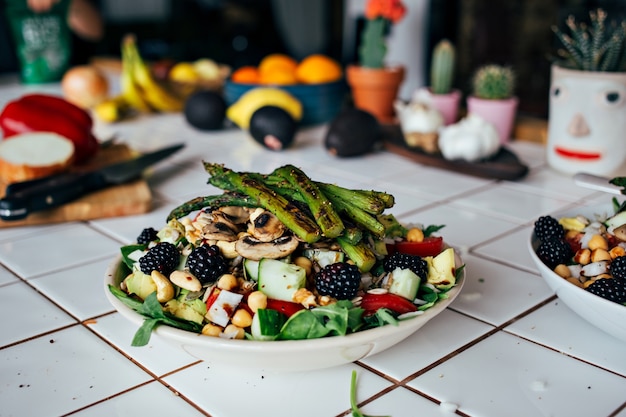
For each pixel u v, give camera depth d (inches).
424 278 19.9
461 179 35.7
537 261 21.4
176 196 33.5
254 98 43.2
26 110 34.7
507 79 41.0
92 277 25.4
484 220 30.0
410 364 19.8
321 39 70.9
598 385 18.8
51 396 18.7
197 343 17.4
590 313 19.8
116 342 21.2
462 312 22.5
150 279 19.8
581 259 21.7
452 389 18.7
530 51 56.9
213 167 21.0
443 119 39.4
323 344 17.1
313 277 19.5
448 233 28.6
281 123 39.5
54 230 30.0
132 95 48.9
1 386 19.2
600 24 33.2
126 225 30.3
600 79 33.1
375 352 18.9
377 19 44.1
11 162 32.4
